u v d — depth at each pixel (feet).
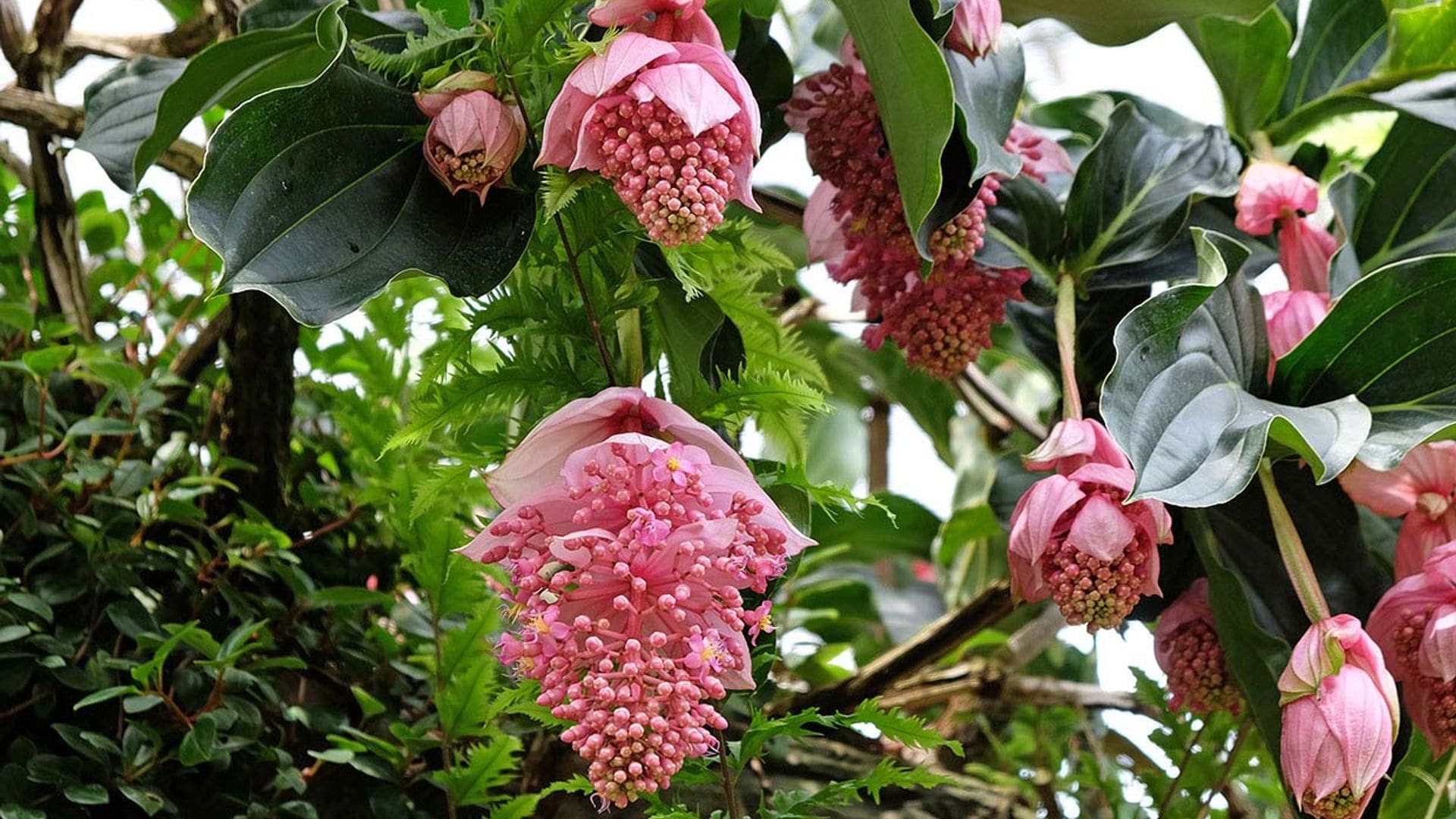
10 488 8.18
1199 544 7.92
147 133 8.37
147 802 7.77
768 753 8.68
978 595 8.99
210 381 8.83
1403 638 7.69
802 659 9.62
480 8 7.80
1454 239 8.82
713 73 7.09
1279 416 7.48
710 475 6.98
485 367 8.38
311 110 7.29
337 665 8.41
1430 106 8.71
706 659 6.75
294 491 8.80
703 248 7.56
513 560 6.93
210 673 8.06
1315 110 8.98
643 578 6.84
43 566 8.13
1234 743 8.60
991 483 9.20
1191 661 8.13
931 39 7.44
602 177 7.19
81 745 7.82
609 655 6.80
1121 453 7.60
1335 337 7.83
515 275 7.75
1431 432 7.61
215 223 7.13
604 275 7.47
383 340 9.00
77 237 8.85
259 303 8.38
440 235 7.38
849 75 7.95
